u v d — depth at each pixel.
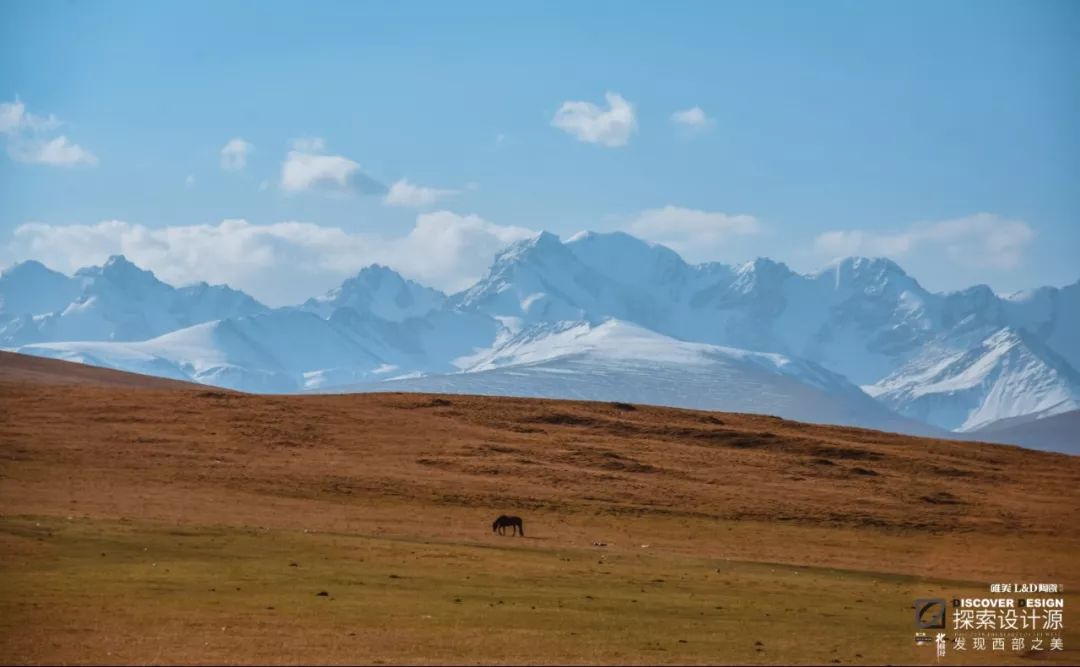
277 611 102.81
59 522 144.12
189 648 87.75
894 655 94.88
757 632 103.12
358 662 85.06
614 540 170.00
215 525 152.88
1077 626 111.06
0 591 105.69
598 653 91.19
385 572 126.38
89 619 96.38
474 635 96.25
